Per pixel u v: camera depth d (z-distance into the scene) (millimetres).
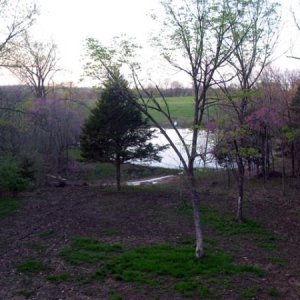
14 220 16250
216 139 16234
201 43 10742
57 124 33344
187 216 16969
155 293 9453
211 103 12008
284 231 14984
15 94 31375
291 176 25047
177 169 32844
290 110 22594
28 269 10914
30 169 24406
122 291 9562
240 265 11109
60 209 18188
